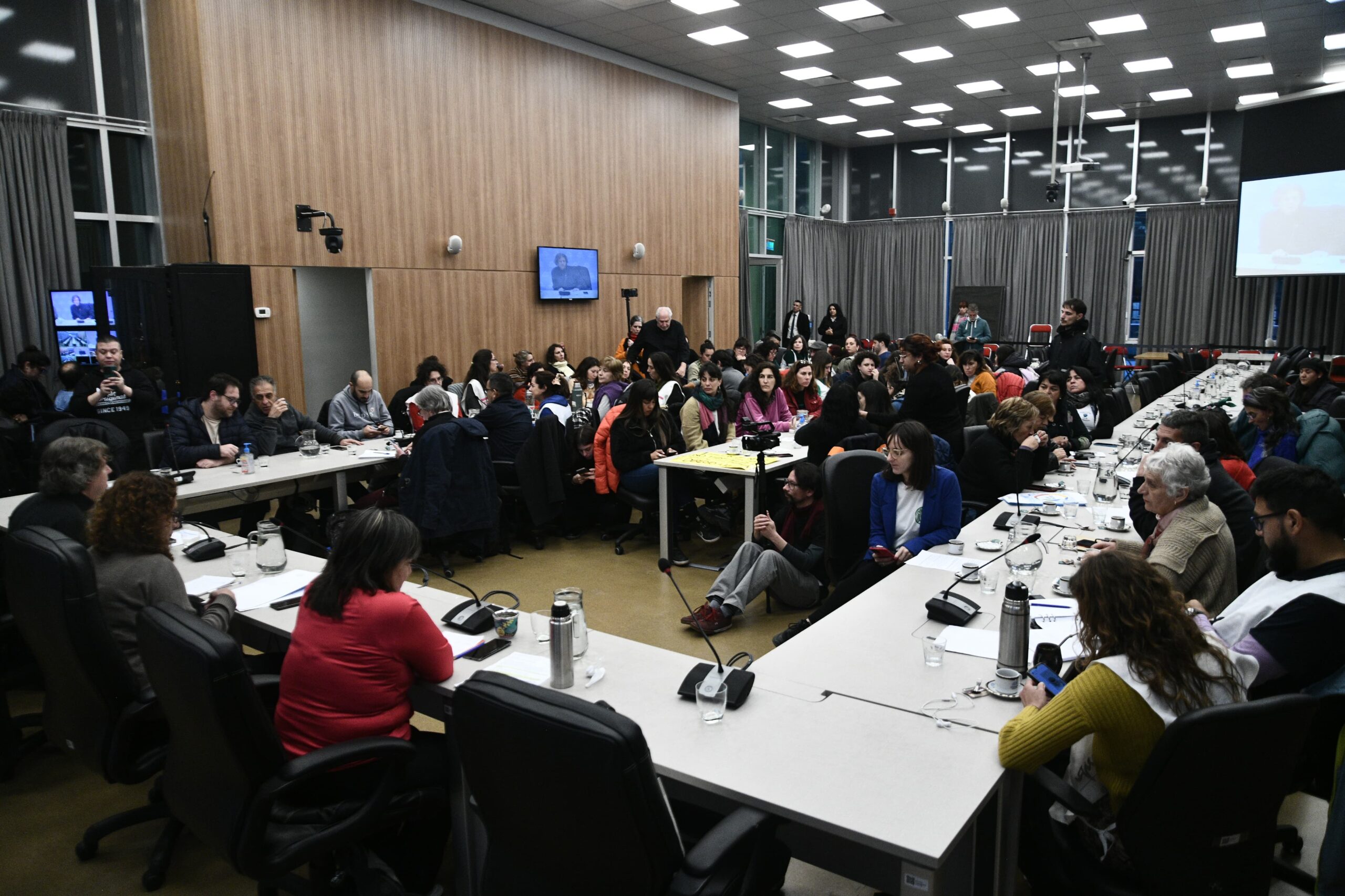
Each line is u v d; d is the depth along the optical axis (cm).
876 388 568
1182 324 1287
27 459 496
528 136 848
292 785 170
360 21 703
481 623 234
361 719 192
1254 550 282
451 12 771
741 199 1301
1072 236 1356
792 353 973
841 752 171
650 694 198
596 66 917
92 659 198
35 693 344
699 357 866
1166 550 247
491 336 830
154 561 225
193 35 609
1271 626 192
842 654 221
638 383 507
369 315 729
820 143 1467
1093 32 871
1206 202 1252
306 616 196
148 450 455
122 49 651
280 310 664
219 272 588
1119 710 158
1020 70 1016
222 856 172
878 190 1509
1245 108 1089
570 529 551
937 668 212
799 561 377
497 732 137
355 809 187
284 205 661
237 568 297
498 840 151
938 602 244
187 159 635
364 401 588
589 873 140
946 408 493
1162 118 1276
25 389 521
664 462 486
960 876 168
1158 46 920
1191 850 154
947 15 821
